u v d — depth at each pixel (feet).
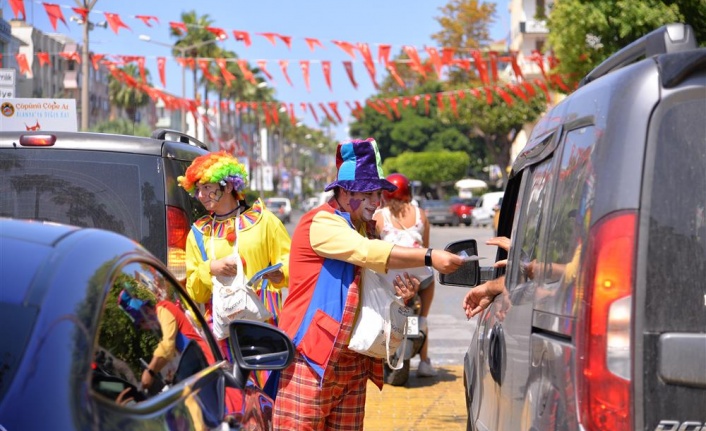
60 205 21.89
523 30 208.95
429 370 33.50
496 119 188.24
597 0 69.10
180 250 22.00
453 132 320.91
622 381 9.50
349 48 61.36
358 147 16.05
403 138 322.14
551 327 10.66
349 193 16.12
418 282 15.88
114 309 9.68
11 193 21.90
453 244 16.66
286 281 20.48
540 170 12.77
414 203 30.25
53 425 7.91
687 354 9.41
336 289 15.81
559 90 76.43
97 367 8.83
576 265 10.13
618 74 10.51
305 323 15.80
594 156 10.20
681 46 11.03
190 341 12.10
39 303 8.71
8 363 8.23
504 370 13.01
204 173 20.12
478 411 15.52
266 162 449.06
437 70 64.54
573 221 10.49
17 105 41.16
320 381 15.67
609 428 9.52
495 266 17.01
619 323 9.55
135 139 22.30
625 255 9.61
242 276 19.51
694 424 9.41
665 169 9.68
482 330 16.14
